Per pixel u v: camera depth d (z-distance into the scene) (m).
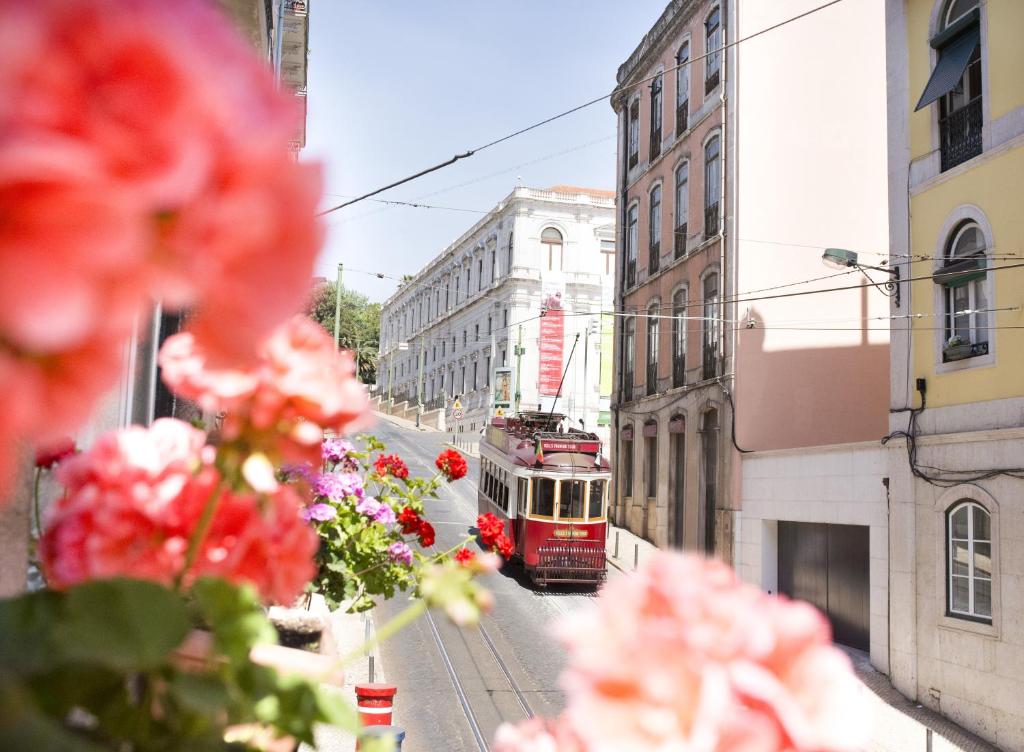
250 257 0.68
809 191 24.47
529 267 58.12
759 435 22.97
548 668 14.57
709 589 0.90
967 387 14.84
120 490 1.32
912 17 16.92
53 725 0.77
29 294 0.58
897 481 16.17
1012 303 14.06
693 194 27.53
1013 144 14.17
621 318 33.91
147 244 0.63
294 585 1.41
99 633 0.97
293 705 1.20
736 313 23.59
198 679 1.08
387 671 13.88
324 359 1.18
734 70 24.62
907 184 16.72
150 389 4.55
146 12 0.63
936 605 14.97
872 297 24.25
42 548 1.35
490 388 61.34
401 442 57.03
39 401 0.62
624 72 34.66
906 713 14.59
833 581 18.56
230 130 0.65
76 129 0.60
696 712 0.81
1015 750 12.96
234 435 1.17
